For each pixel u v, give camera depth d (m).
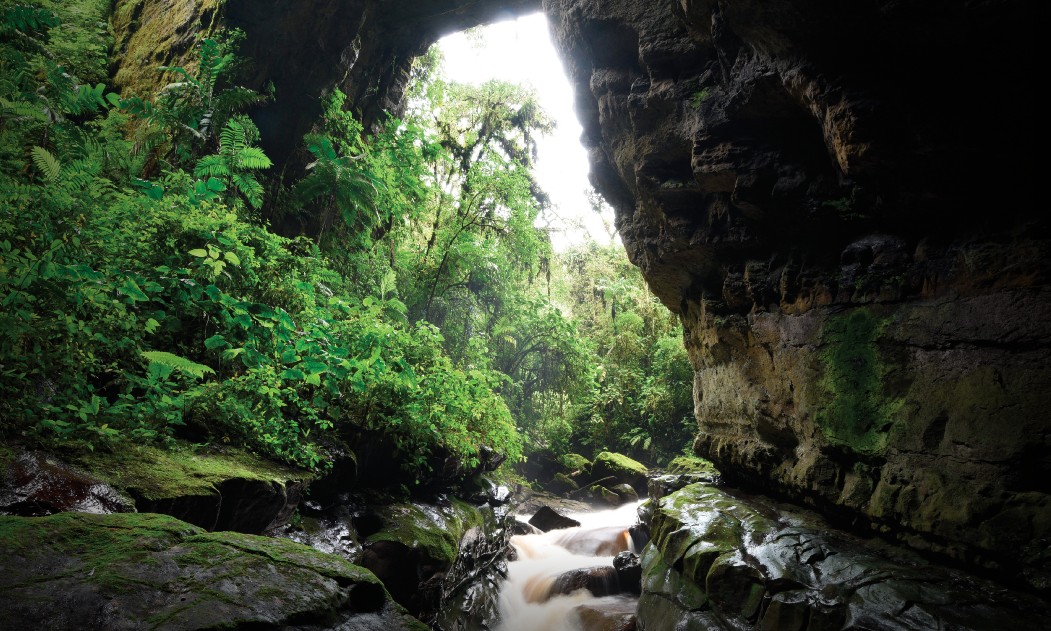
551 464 15.79
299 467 4.98
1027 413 3.44
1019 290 3.60
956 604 3.36
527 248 14.53
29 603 1.68
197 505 3.55
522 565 8.09
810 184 4.95
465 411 7.48
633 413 17.45
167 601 1.83
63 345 3.80
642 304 19.23
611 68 6.65
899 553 4.13
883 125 3.96
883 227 4.63
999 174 3.77
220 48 8.09
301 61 9.15
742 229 5.77
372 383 6.07
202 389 4.54
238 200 7.31
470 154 14.95
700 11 5.11
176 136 8.01
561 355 17.06
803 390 5.16
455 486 8.12
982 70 3.61
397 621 2.17
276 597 1.97
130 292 3.89
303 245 8.23
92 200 5.00
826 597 3.78
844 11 3.83
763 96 4.89
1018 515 3.38
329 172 8.57
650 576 5.58
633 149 6.50
